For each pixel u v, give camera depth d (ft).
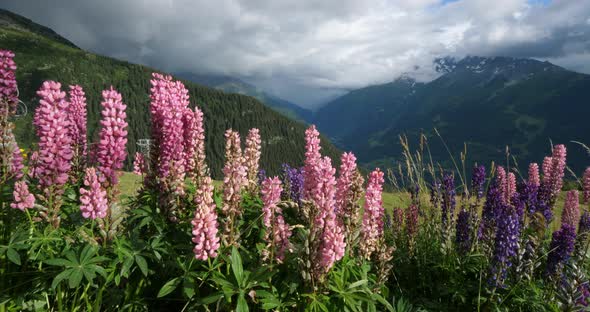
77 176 3.93
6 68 3.37
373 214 3.62
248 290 2.79
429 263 4.60
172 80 3.99
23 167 3.42
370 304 3.05
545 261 4.51
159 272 3.23
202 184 2.81
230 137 4.17
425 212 5.77
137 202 3.75
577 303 3.62
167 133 3.63
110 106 3.05
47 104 3.07
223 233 3.13
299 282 2.93
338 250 2.75
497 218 4.50
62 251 2.89
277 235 3.09
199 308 2.94
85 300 2.89
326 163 2.96
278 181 3.14
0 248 2.71
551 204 6.33
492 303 3.77
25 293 2.89
